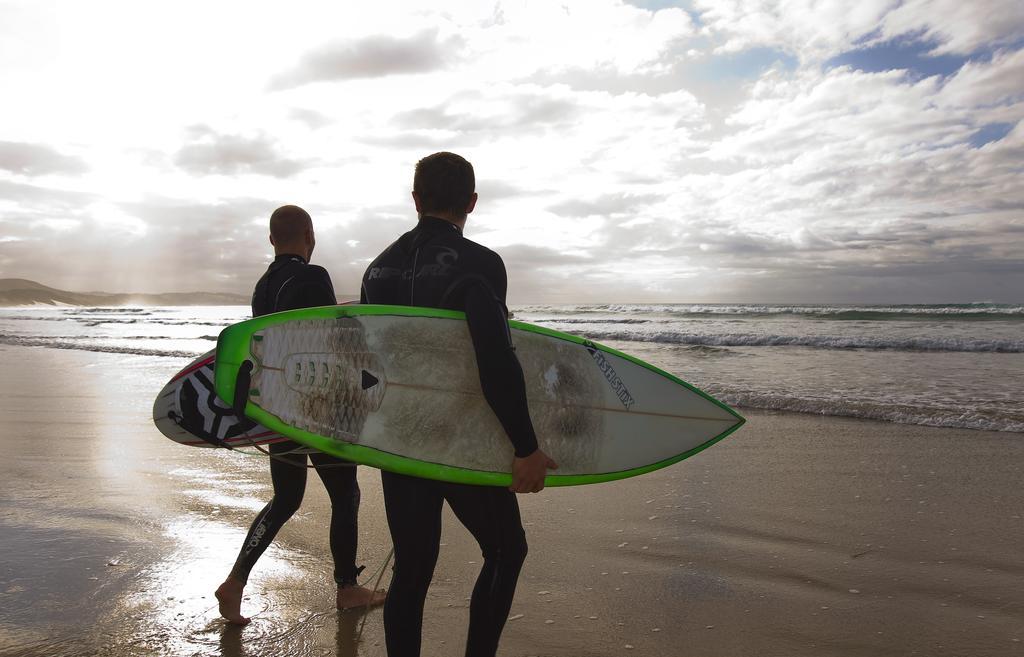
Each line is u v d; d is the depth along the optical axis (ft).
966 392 23.52
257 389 5.63
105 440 17.87
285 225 7.75
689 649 6.98
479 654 5.50
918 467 13.94
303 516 11.39
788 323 72.18
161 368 35.81
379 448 5.50
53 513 11.60
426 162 5.65
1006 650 6.87
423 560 5.34
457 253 5.34
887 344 43.65
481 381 5.04
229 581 7.45
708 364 34.27
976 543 9.78
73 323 108.17
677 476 13.82
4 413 22.31
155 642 7.11
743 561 9.39
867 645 7.03
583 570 9.15
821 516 11.15
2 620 7.59
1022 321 65.16
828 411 20.33
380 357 5.66
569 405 6.94
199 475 14.21
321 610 7.89
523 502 12.32
